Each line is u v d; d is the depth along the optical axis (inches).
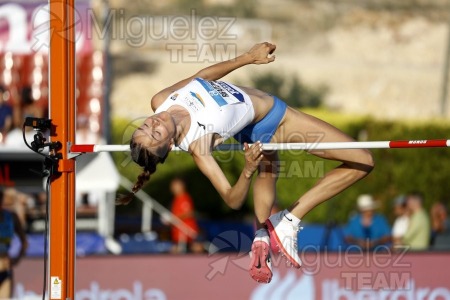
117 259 940.6
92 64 1163.9
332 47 2647.6
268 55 655.1
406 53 2704.2
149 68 2295.8
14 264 948.0
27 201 1136.8
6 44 1152.2
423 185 1617.9
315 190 661.9
